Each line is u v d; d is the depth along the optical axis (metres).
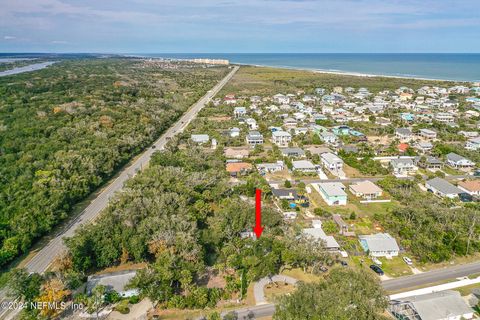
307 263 66.75
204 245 73.44
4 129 116.19
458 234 73.25
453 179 112.12
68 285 57.03
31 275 56.88
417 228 76.56
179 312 55.31
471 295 59.50
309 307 46.59
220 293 58.88
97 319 53.09
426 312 52.44
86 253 64.75
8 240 69.12
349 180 112.38
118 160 118.38
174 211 79.69
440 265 69.06
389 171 117.69
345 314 45.00
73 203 91.62
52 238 76.81
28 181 88.62
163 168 106.12
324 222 83.06
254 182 102.81
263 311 55.47
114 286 58.91
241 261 64.38
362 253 73.06
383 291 51.31
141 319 53.50
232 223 77.25
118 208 78.56
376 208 93.19
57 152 106.69
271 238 71.00
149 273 57.75
